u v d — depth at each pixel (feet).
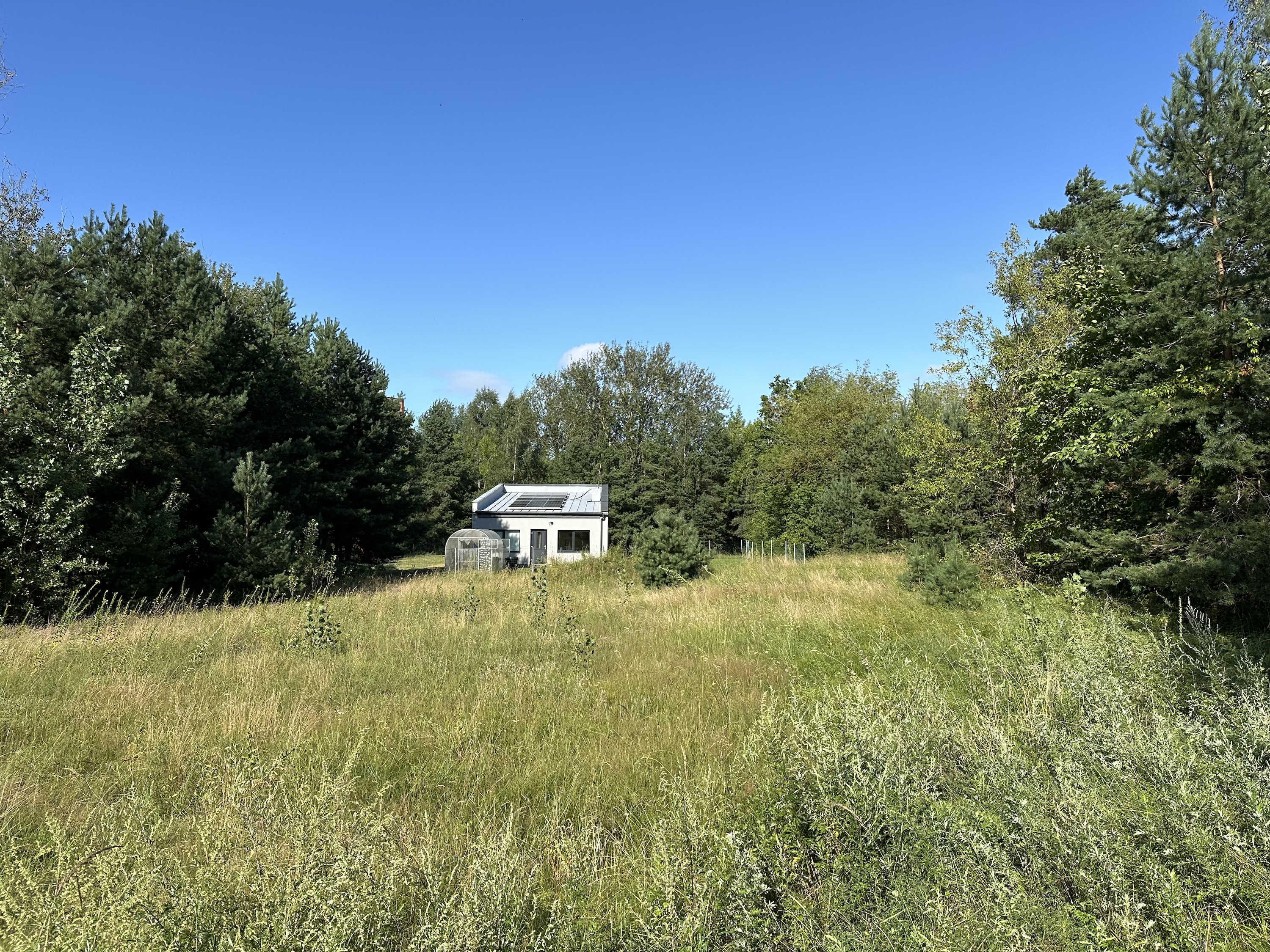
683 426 162.81
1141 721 13.29
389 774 15.01
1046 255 53.16
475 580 62.23
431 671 24.81
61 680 21.22
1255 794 9.63
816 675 22.90
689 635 31.60
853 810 10.10
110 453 40.96
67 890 7.65
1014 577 40.50
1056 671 16.62
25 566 36.40
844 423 112.68
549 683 22.86
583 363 178.29
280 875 7.86
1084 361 36.24
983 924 7.67
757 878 9.04
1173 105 30.40
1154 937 7.44
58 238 54.13
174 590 52.34
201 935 7.19
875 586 42.27
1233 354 28.43
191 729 17.02
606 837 12.48
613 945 8.63
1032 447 38.65
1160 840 8.89
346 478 78.23
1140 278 31.27
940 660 22.94
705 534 133.28
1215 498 28.14
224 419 55.01
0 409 37.35
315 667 24.32
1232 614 27.04
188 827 11.45
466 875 9.34
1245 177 28.12
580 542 101.71
